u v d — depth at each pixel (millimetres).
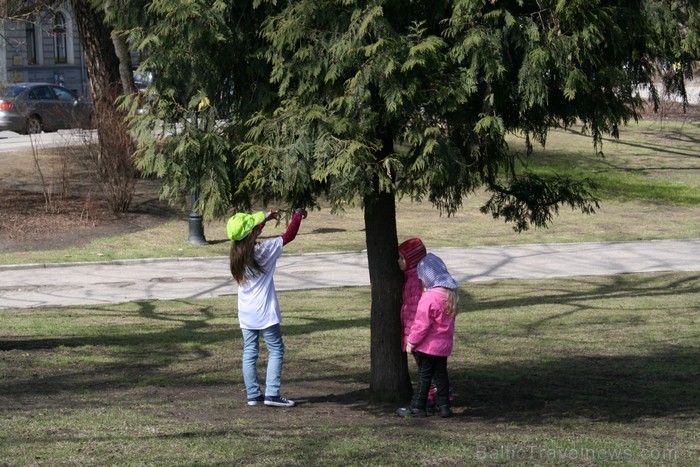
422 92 6672
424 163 6840
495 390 9812
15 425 7180
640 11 7109
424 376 8133
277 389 8586
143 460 6086
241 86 7508
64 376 10164
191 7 6707
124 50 29000
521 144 40156
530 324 14797
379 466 6023
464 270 21656
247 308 8438
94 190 29422
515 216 9188
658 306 16703
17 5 32312
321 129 6613
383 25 6441
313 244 24875
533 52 6625
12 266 21062
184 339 13172
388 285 8711
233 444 6621
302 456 6289
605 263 22828
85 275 20516
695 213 32125
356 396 9352
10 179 30141
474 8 6672
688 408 8883
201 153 7223
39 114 40438
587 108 7582
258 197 7852
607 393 9695
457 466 6074
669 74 7711
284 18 6930
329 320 15062
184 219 27172
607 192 35156
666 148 44594
